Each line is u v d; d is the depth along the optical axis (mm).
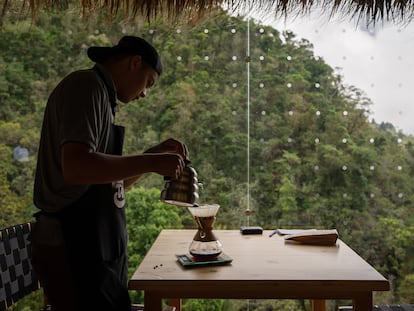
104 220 1538
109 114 1581
